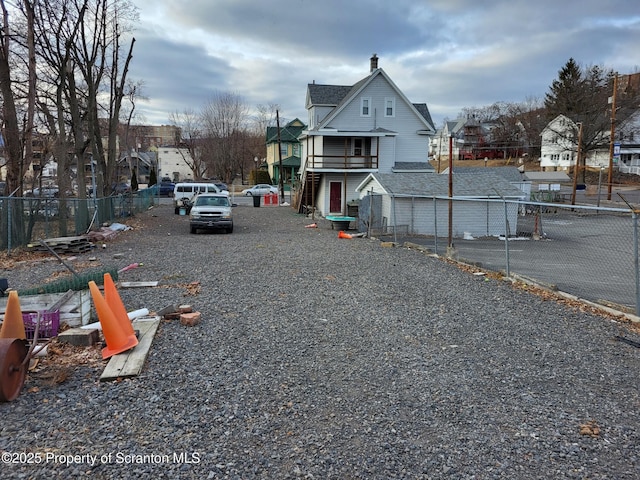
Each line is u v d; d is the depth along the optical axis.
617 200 36.16
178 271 10.08
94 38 21.16
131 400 4.02
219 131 67.12
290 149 56.16
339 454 3.25
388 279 9.34
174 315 6.45
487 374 4.70
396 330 6.10
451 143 12.67
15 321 4.98
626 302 7.86
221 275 9.64
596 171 57.12
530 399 4.14
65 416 3.73
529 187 34.66
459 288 8.55
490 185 21.31
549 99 67.38
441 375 4.66
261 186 46.06
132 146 69.56
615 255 14.38
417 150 30.17
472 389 4.34
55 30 19.33
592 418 3.79
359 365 4.91
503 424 3.70
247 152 70.94
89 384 4.32
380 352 5.30
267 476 2.99
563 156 64.75
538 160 75.44
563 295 7.88
